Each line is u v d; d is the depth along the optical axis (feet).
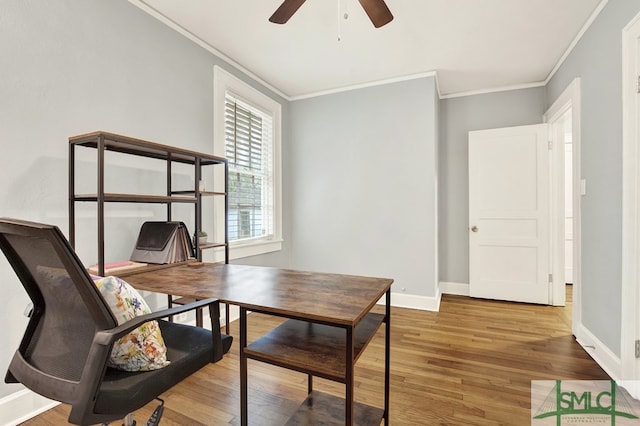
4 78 4.67
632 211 5.60
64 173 5.39
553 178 10.82
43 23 5.09
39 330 3.15
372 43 8.45
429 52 8.94
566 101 8.78
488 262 11.63
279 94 11.85
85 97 5.68
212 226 8.61
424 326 8.86
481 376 6.17
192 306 3.27
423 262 10.49
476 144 11.77
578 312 7.85
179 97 7.59
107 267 5.27
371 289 4.20
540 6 6.84
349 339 3.05
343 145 11.64
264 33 7.95
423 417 4.94
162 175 7.22
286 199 12.34
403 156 10.72
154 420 3.33
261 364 6.77
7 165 4.73
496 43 8.42
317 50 8.84
